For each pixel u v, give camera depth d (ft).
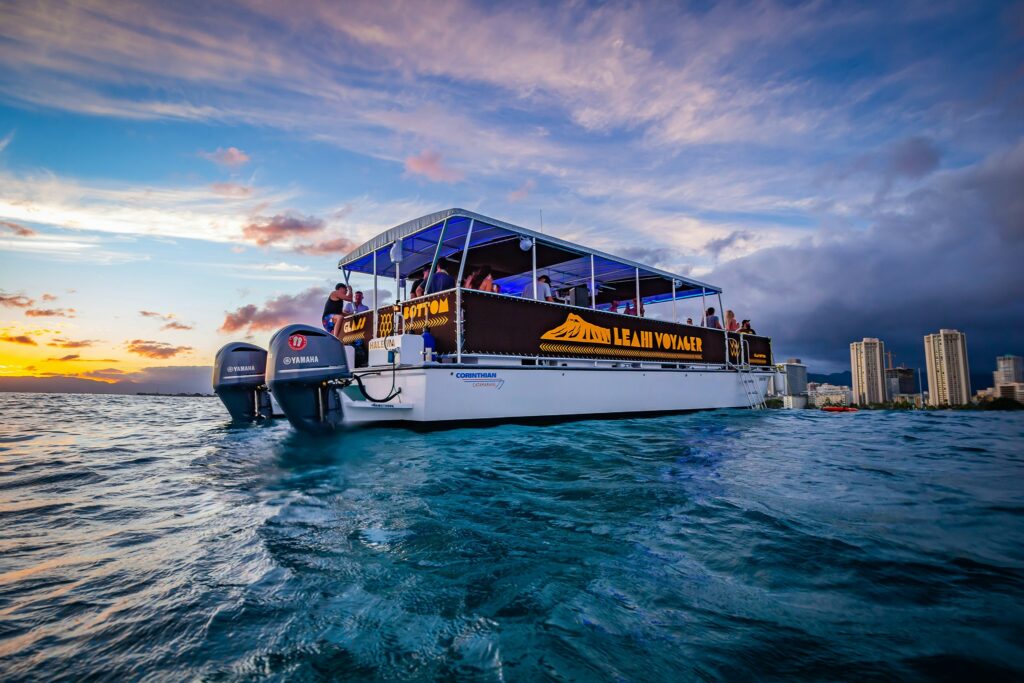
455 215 24.77
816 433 26.04
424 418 22.70
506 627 5.64
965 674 4.76
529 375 26.96
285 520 9.80
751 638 5.43
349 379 21.03
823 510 10.46
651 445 20.01
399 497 11.66
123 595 6.43
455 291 24.38
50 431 29.30
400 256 26.63
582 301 34.01
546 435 22.66
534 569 7.27
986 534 8.89
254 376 28.02
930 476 14.21
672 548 8.16
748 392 45.21
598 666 4.89
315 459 16.84
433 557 7.76
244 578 6.96
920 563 7.53
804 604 6.23
